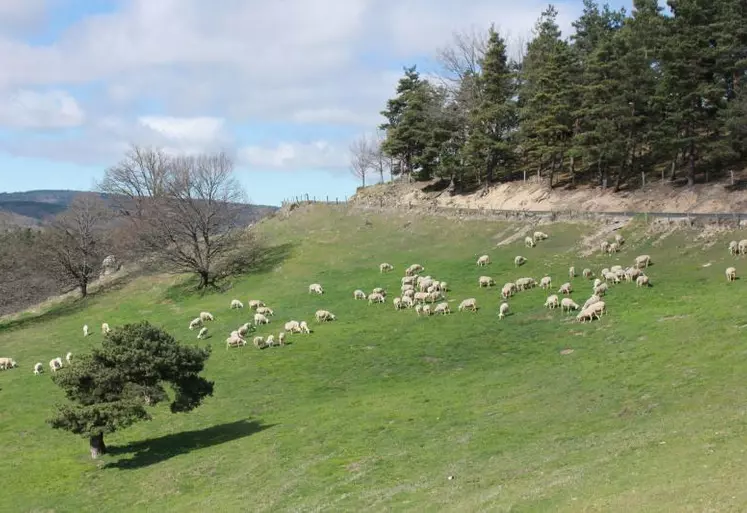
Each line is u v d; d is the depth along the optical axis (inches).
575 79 4028.1
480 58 4845.0
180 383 1823.3
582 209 3634.4
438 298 2723.9
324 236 4301.2
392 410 1658.5
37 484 1552.7
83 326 3474.4
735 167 3390.7
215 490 1336.1
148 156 5196.9
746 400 1214.9
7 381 2549.2
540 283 2628.0
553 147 3951.8
